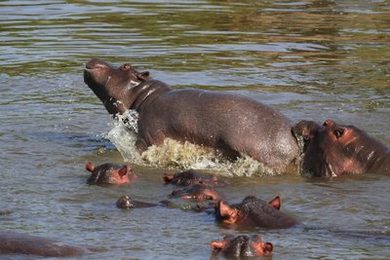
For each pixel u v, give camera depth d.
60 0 108.00
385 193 46.50
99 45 84.25
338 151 50.69
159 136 53.09
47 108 64.81
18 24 93.44
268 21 96.69
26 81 72.19
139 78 55.44
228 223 41.16
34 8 102.56
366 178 49.50
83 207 43.72
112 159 53.12
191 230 40.25
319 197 45.84
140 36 88.06
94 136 58.16
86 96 68.56
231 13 100.62
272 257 36.59
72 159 52.81
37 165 51.19
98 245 38.03
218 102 52.47
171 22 95.12
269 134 51.53
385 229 40.53
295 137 51.72
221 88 69.44
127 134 54.59
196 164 51.97
